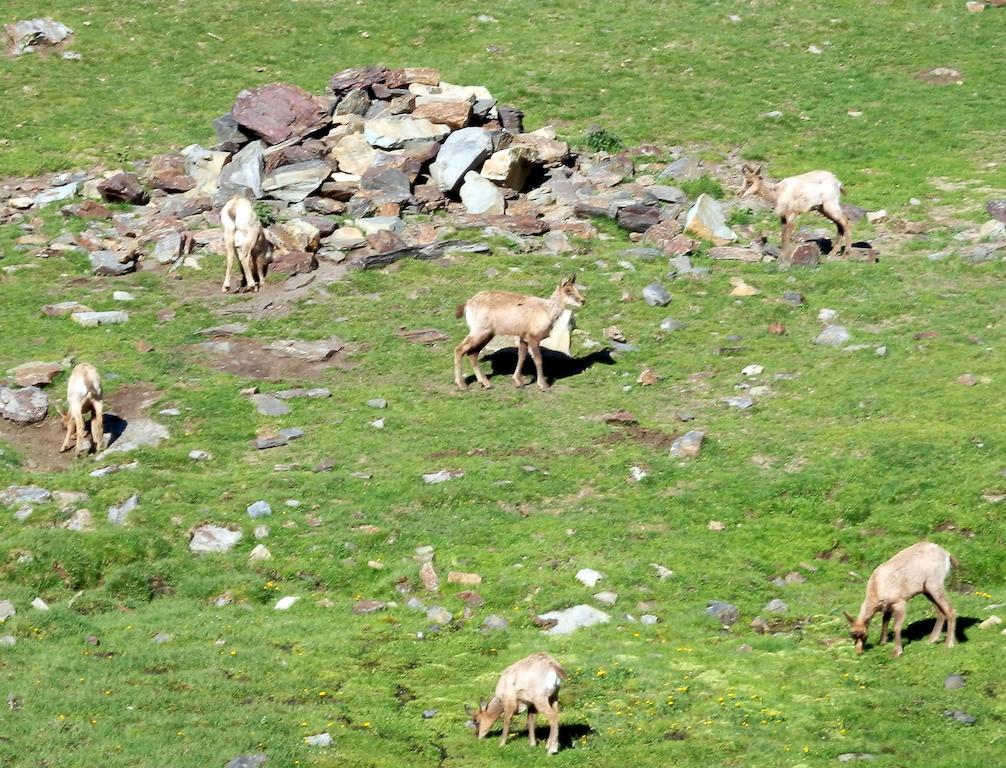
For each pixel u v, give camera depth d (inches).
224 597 1962.4
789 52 4948.3
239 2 5354.3
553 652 1739.7
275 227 3346.5
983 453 2213.3
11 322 2982.3
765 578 1983.3
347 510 2185.0
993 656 1615.4
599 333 2915.8
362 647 1769.2
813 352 2790.4
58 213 3651.6
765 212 3722.9
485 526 2129.7
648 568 1978.3
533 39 5039.4
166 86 4660.4
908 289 3080.7
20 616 1827.0
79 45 4950.8
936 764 1395.2
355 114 4010.8
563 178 3887.8
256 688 1630.2
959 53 4872.0
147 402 2586.1
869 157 4094.5
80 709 1542.8
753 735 1494.8
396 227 3459.6
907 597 1642.5
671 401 2596.0
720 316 2997.0
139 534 2076.8
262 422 2529.5
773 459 2314.2
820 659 1685.5
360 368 2778.1
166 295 3161.9
